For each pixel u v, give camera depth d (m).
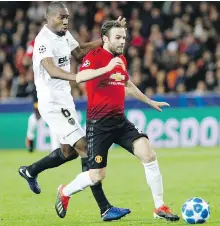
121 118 20.02
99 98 19.81
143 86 48.25
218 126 44.62
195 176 31.19
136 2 55.69
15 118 44.62
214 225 19.80
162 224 20.11
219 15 55.69
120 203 24.61
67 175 32.44
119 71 19.88
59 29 21.27
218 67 49.28
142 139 19.95
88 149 20.12
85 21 54.62
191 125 44.56
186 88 49.22
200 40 52.75
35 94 38.84
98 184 20.88
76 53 22.34
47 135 43.78
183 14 55.06
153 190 20.11
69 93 22.06
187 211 20.00
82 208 23.59
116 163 36.66
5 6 57.62
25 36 52.66
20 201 25.45
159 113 44.31
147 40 52.94
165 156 39.28
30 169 22.92
